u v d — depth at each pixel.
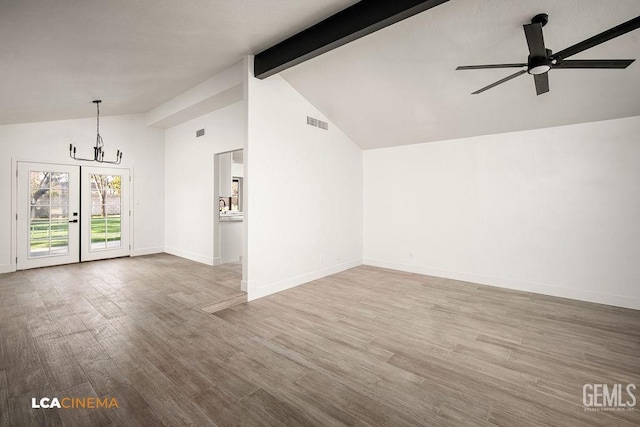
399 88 4.00
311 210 4.85
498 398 2.02
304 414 1.85
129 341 2.71
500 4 2.56
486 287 4.55
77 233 5.71
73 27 2.37
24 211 5.12
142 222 6.54
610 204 3.79
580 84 3.33
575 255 4.02
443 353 2.61
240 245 6.13
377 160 5.90
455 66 3.39
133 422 1.75
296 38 3.21
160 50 3.19
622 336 2.93
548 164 4.17
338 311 3.57
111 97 4.62
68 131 5.52
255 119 3.92
